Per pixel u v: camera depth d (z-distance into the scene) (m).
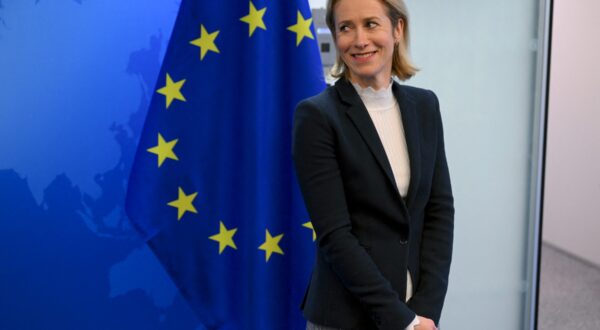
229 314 1.61
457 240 2.18
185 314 1.92
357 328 1.12
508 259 2.21
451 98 2.08
